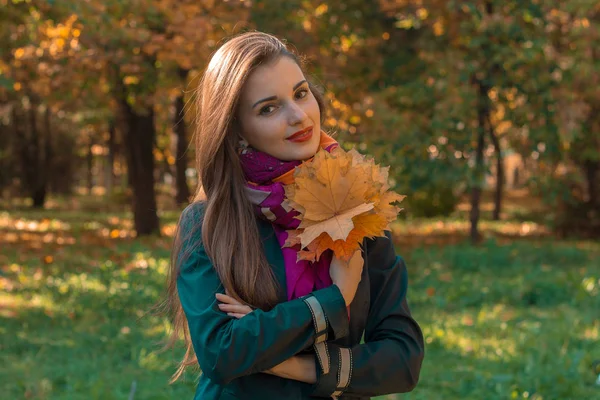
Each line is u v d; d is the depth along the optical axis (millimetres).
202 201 1953
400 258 2010
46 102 15508
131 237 15508
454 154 12812
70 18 11859
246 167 1860
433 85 13414
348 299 1780
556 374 5516
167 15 10977
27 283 9555
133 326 7195
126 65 11648
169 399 4863
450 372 5719
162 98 14609
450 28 14031
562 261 12062
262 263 1805
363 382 1795
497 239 16062
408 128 12852
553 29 14883
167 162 27109
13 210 26453
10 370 5641
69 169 34031
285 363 1763
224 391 1819
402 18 14727
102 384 5035
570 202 16234
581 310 8125
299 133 1834
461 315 8062
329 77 13219
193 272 1855
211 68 1900
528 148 14914
